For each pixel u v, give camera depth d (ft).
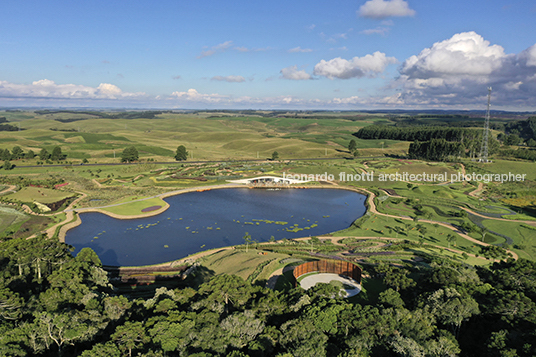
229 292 246.47
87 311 225.35
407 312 220.43
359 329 205.46
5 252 304.50
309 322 208.85
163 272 387.55
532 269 289.33
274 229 559.79
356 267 321.32
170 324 202.18
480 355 200.34
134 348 194.08
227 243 496.64
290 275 342.64
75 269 295.89
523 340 192.44
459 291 245.65
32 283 289.53
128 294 326.65
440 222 581.94
